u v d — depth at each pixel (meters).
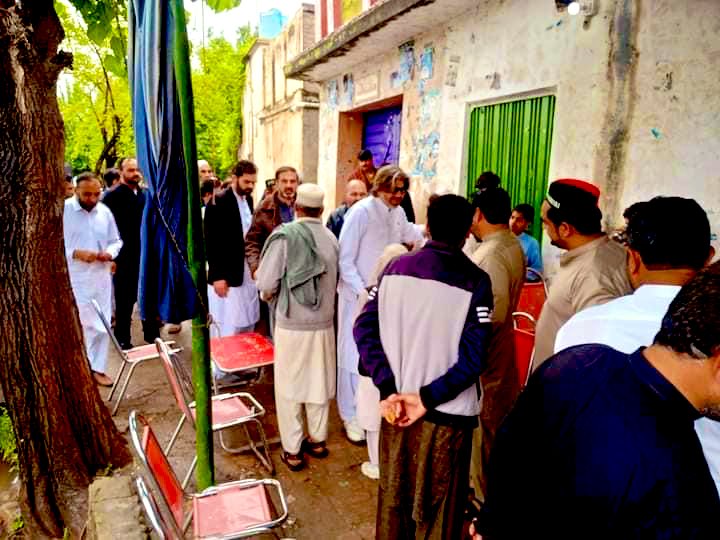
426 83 6.14
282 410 3.53
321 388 3.53
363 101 7.79
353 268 3.68
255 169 5.27
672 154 3.40
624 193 3.72
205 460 2.88
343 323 3.88
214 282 4.91
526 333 3.61
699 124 3.24
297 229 3.42
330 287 3.48
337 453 3.80
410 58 6.43
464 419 2.30
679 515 0.97
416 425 2.32
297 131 11.38
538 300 4.05
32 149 2.80
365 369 2.37
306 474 3.54
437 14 5.44
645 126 3.56
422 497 2.29
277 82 12.88
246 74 16.88
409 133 6.57
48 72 2.81
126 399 4.72
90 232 4.96
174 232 2.35
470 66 5.34
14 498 3.45
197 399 2.80
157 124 2.13
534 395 1.16
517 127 4.80
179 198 2.31
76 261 4.81
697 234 1.45
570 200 2.32
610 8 3.74
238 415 3.35
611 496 1.00
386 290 2.33
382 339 2.36
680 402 0.97
